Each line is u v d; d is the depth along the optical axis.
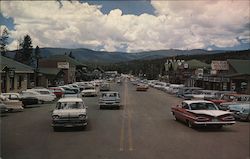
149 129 16.97
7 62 43.84
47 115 24.03
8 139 13.88
